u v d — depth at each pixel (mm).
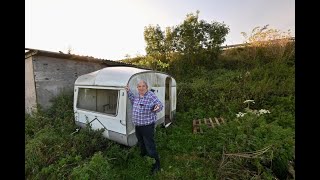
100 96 5738
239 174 3336
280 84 9180
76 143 4391
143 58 15945
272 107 7586
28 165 3578
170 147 5078
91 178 3188
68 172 3477
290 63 11125
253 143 3898
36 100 6672
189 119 7621
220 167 3592
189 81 12148
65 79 7523
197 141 5352
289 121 5980
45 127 5090
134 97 4457
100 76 5117
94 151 4539
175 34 14602
